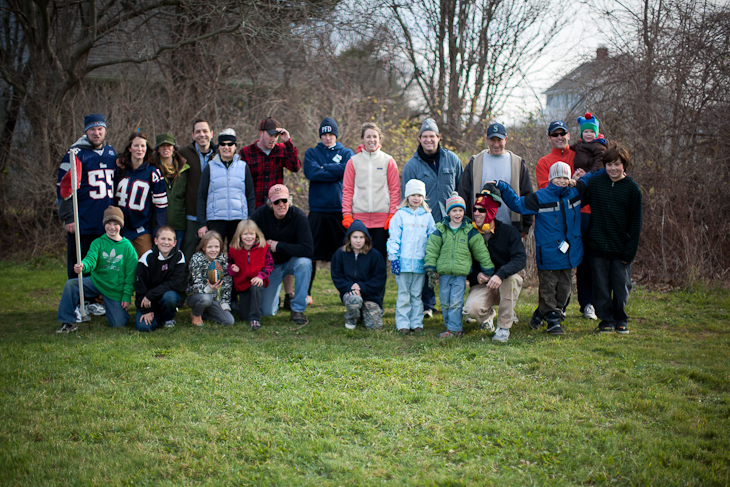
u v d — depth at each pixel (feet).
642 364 14.39
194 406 12.07
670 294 22.44
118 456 10.00
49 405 12.09
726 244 24.14
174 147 20.77
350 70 49.57
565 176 16.93
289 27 37.52
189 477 9.47
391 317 20.30
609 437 10.47
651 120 26.73
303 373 14.12
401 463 9.86
